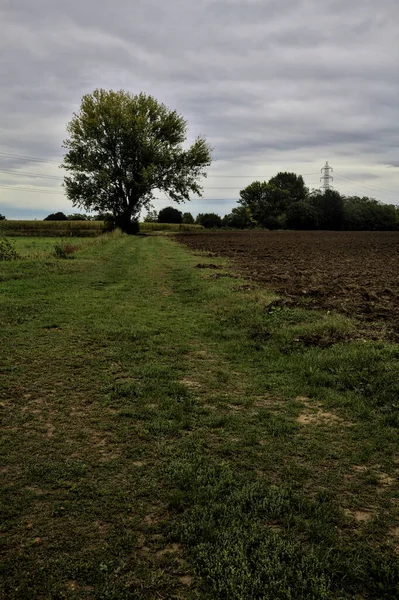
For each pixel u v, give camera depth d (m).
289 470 3.78
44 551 2.81
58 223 55.00
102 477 3.64
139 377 5.96
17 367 6.22
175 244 34.03
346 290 12.09
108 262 18.98
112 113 46.31
